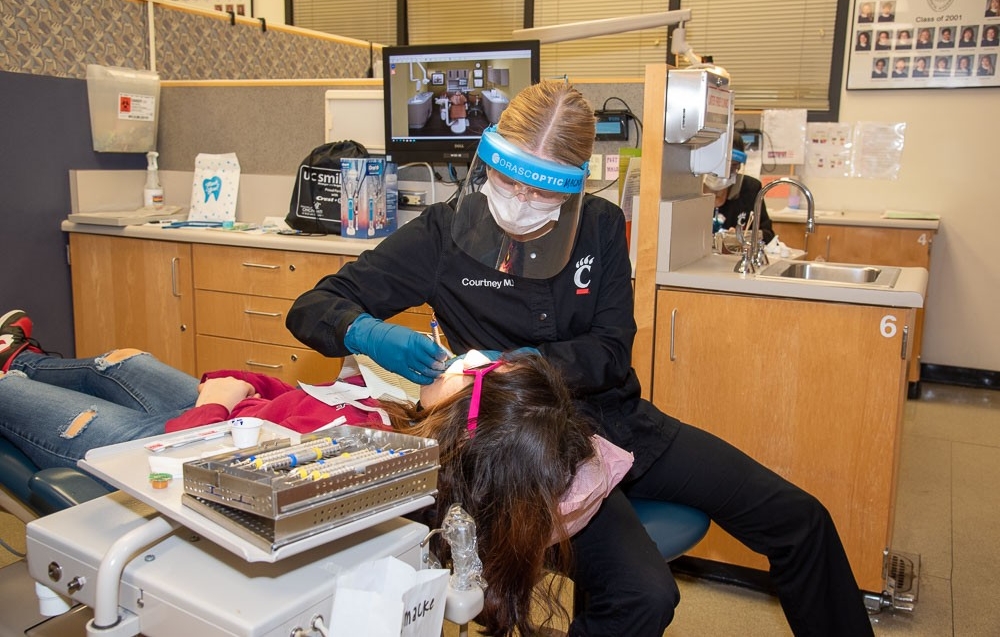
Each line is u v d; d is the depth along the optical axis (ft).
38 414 5.16
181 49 11.14
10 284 9.67
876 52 13.85
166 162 10.85
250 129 10.14
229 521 2.57
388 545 2.91
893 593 6.68
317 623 2.62
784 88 15.23
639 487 4.73
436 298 4.75
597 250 4.71
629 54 16.56
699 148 7.38
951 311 14.06
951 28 13.35
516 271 4.48
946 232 13.92
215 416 4.50
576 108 4.08
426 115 8.36
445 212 4.68
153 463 3.08
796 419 6.50
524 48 7.84
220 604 2.50
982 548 7.88
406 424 3.87
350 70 14.20
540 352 4.46
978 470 9.95
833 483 6.47
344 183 8.61
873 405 6.24
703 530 4.60
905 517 8.55
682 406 6.86
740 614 6.62
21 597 4.31
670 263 6.75
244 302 9.04
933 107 13.73
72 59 9.93
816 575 4.64
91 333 10.21
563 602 6.28
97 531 2.96
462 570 3.03
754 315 6.48
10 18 9.25
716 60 15.65
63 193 10.05
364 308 4.57
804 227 12.97
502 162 3.96
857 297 6.10
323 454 2.97
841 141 14.26
